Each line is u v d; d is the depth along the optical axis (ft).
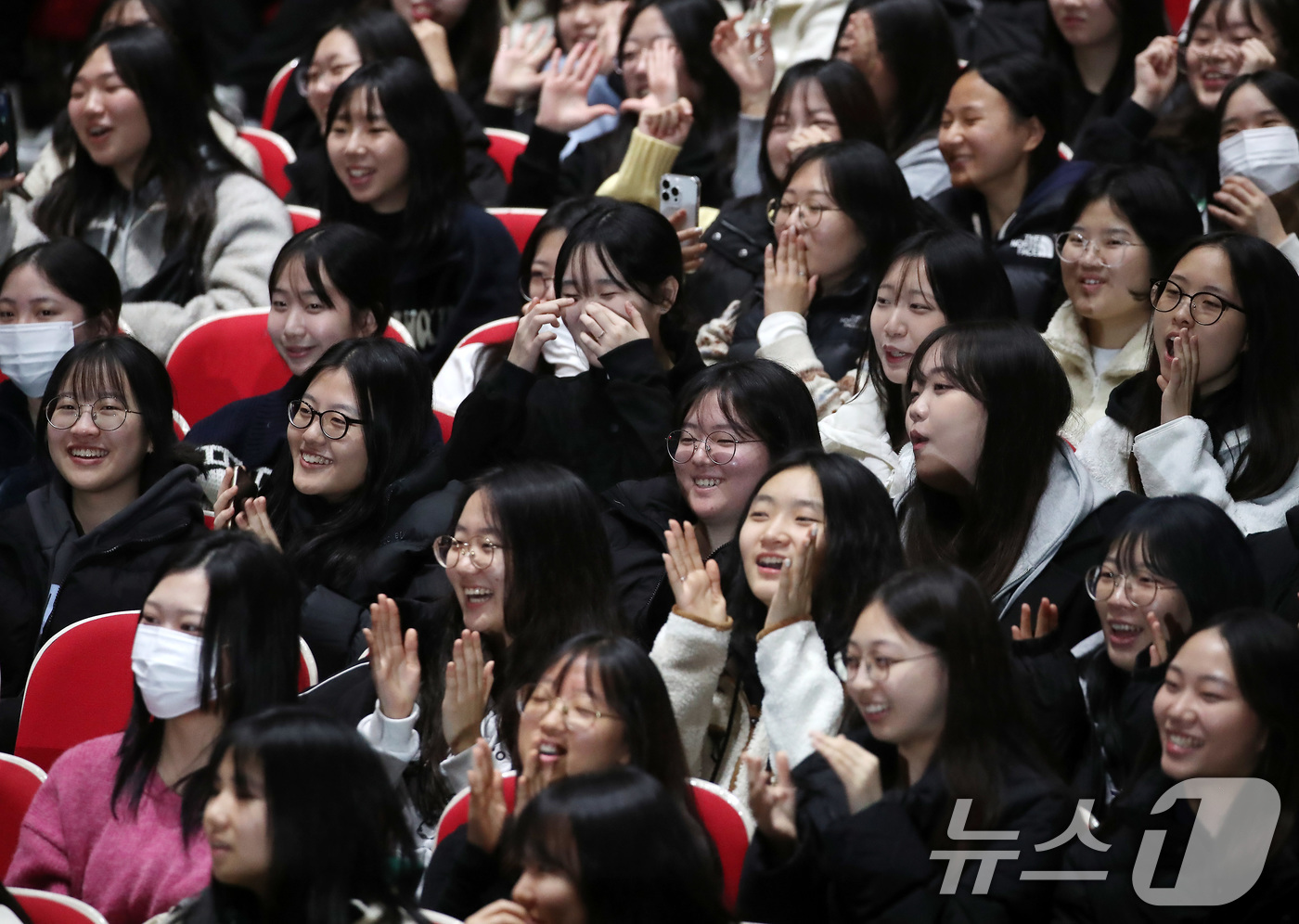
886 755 35.12
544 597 40.42
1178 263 45.75
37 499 49.93
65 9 90.07
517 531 40.52
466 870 32.76
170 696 36.47
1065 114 65.62
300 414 48.44
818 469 39.50
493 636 41.37
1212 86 65.31
